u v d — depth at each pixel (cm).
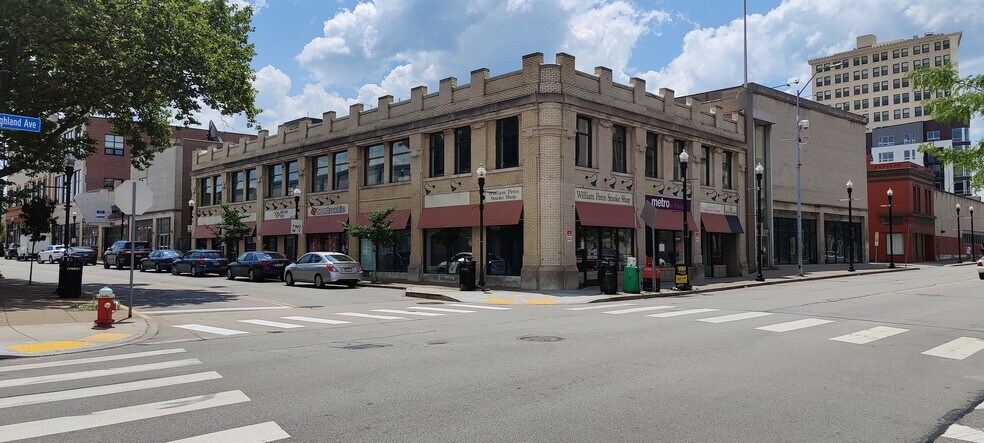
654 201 2834
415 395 702
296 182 3675
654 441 540
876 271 3947
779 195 4028
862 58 12775
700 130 3184
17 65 2156
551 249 2388
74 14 1961
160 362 925
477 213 2588
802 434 565
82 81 2183
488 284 2550
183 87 2350
